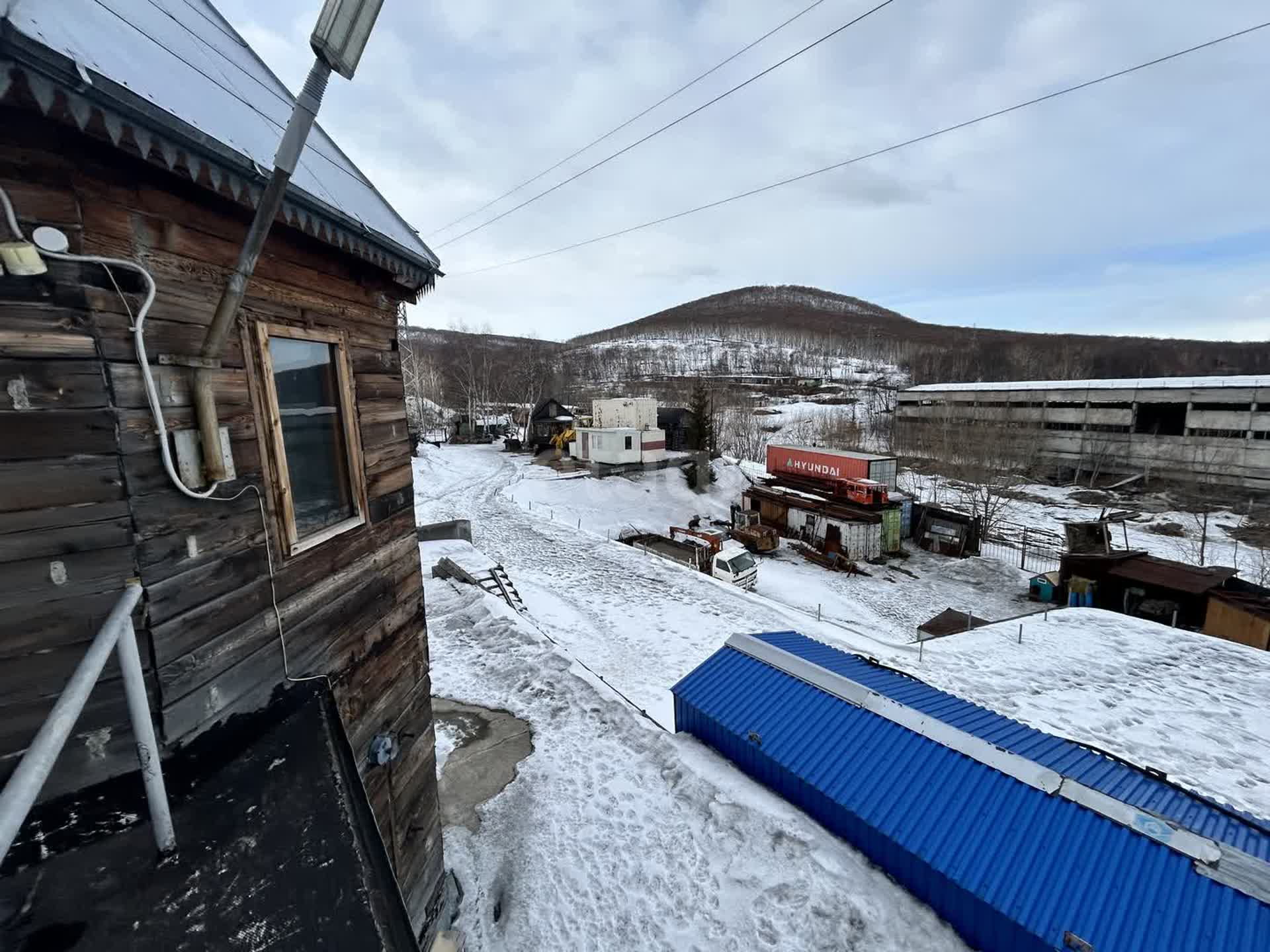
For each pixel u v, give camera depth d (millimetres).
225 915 1791
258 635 3006
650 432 36250
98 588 2197
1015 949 4926
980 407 49688
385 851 2395
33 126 1977
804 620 16922
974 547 28125
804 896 5793
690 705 8312
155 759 2012
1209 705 11828
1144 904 4641
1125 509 36344
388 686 4566
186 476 2520
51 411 2061
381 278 4543
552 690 9992
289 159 2092
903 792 6129
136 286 2318
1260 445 36625
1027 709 11609
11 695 2086
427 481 33125
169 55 2697
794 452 33344
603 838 6875
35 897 1812
